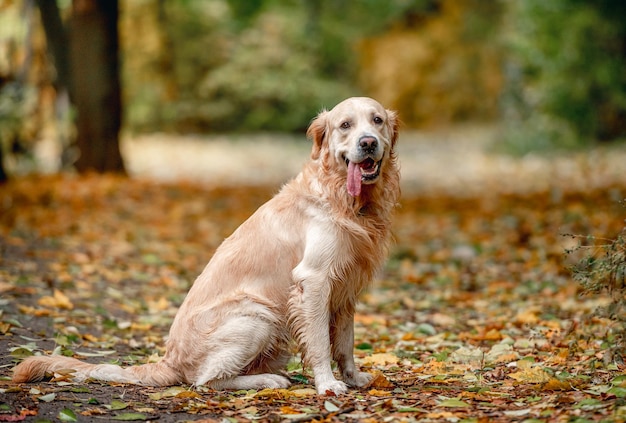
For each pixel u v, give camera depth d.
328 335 5.23
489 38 44.91
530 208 13.96
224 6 39.00
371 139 5.13
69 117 19.69
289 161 26.48
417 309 8.30
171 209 14.47
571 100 23.66
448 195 17.48
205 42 38.38
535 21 23.92
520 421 4.26
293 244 5.33
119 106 19.08
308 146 32.75
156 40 36.78
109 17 18.62
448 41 45.03
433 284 9.38
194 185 18.50
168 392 5.04
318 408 4.75
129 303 7.96
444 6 45.66
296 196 5.43
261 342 5.26
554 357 5.78
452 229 12.88
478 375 5.48
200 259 10.60
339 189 5.30
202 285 5.44
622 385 4.69
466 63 44.72
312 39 40.00
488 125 42.62
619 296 5.07
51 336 6.52
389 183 5.54
